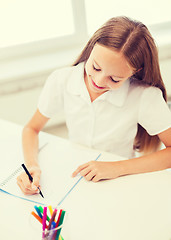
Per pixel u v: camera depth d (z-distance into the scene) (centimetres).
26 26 193
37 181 80
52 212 62
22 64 190
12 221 71
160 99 93
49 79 107
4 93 181
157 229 67
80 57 101
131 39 76
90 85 90
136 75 92
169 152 92
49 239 54
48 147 99
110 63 76
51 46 204
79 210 73
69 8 196
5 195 79
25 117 196
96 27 208
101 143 105
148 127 97
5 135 106
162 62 200
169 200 74
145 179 82
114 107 98
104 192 78
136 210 72
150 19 212
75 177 83
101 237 65
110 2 199
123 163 87
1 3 180
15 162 92
